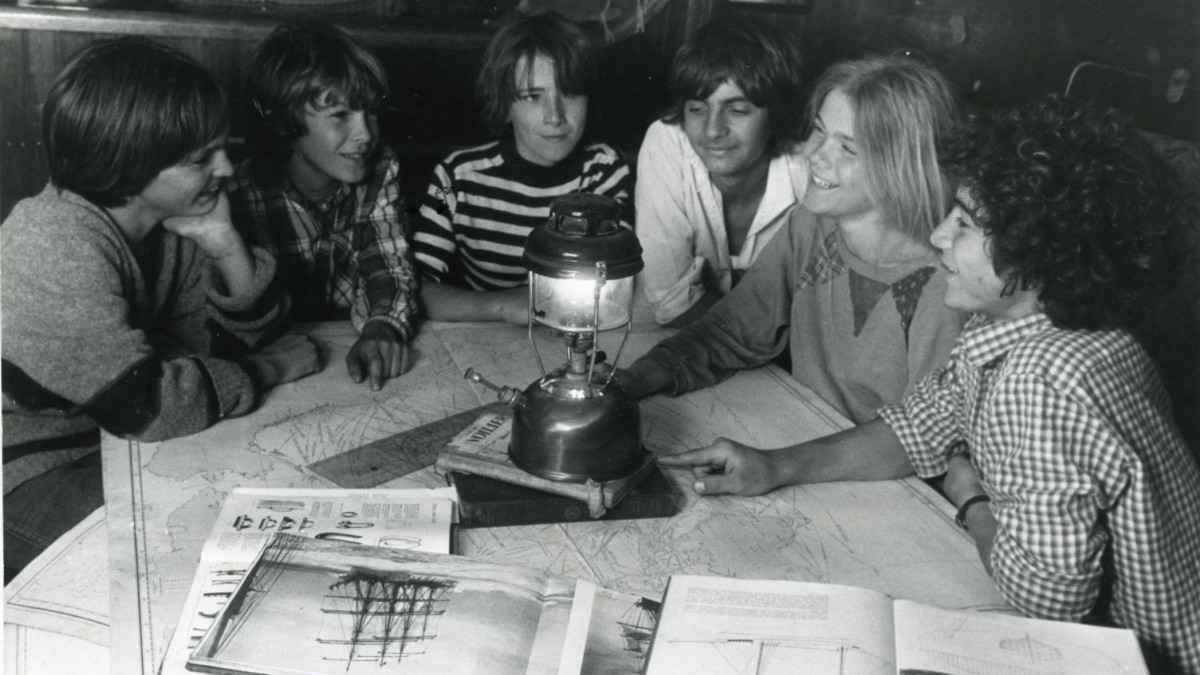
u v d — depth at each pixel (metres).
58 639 1.10
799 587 1.14
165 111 1.61
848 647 1.04
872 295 1.88
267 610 1.07
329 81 2.00
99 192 1.65
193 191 1.70
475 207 2.36
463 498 1.30
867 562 1.28
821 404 1.75
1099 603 1.38
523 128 2.29
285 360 1.71
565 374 1.36
